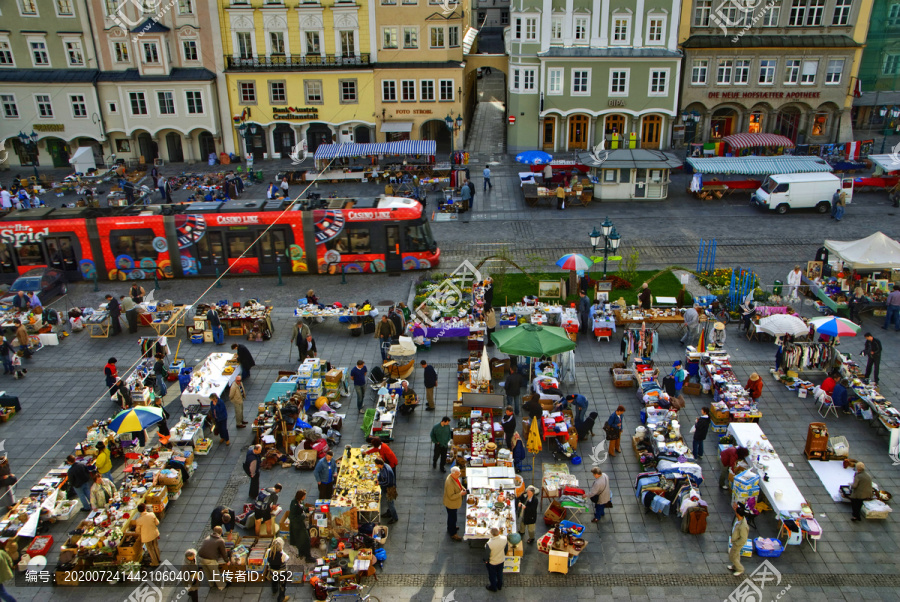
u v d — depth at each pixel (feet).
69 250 108.58
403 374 79.15
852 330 75.61
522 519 56.80
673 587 51.60
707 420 63.93
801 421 71.10
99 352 89.25
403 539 56.70
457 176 147.43
